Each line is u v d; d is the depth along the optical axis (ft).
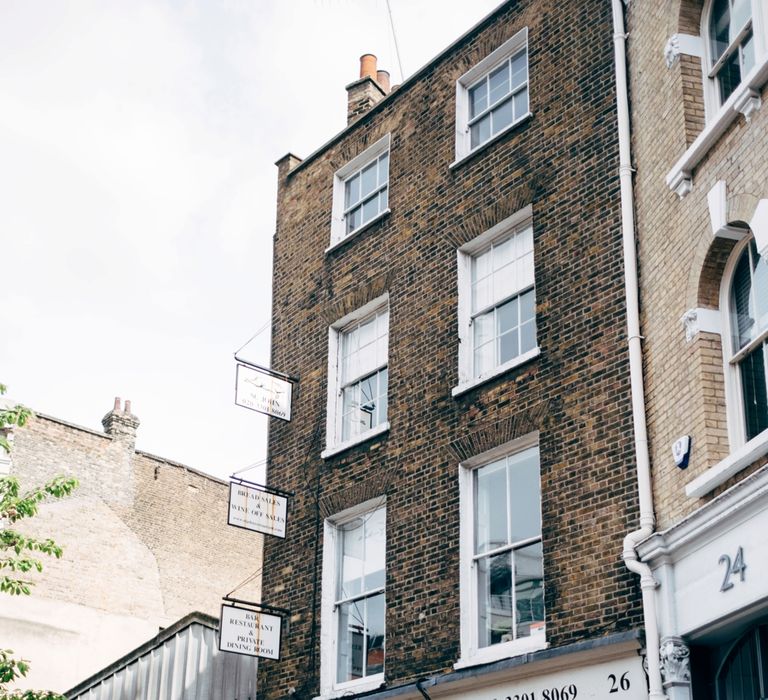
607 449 42.29
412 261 55.26
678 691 36.35
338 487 54.70
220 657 61.98
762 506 33.55
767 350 36.63
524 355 46.93
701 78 42.34
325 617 52.95
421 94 58.80
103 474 92.89
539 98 51.26
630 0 47.70
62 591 86.79
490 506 47.11
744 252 38.37
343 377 58.29
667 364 40.32
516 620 44.27
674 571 37.70
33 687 82.58
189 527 97.76
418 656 47.11
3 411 56.03
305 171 65.98
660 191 42.75
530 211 49.90
